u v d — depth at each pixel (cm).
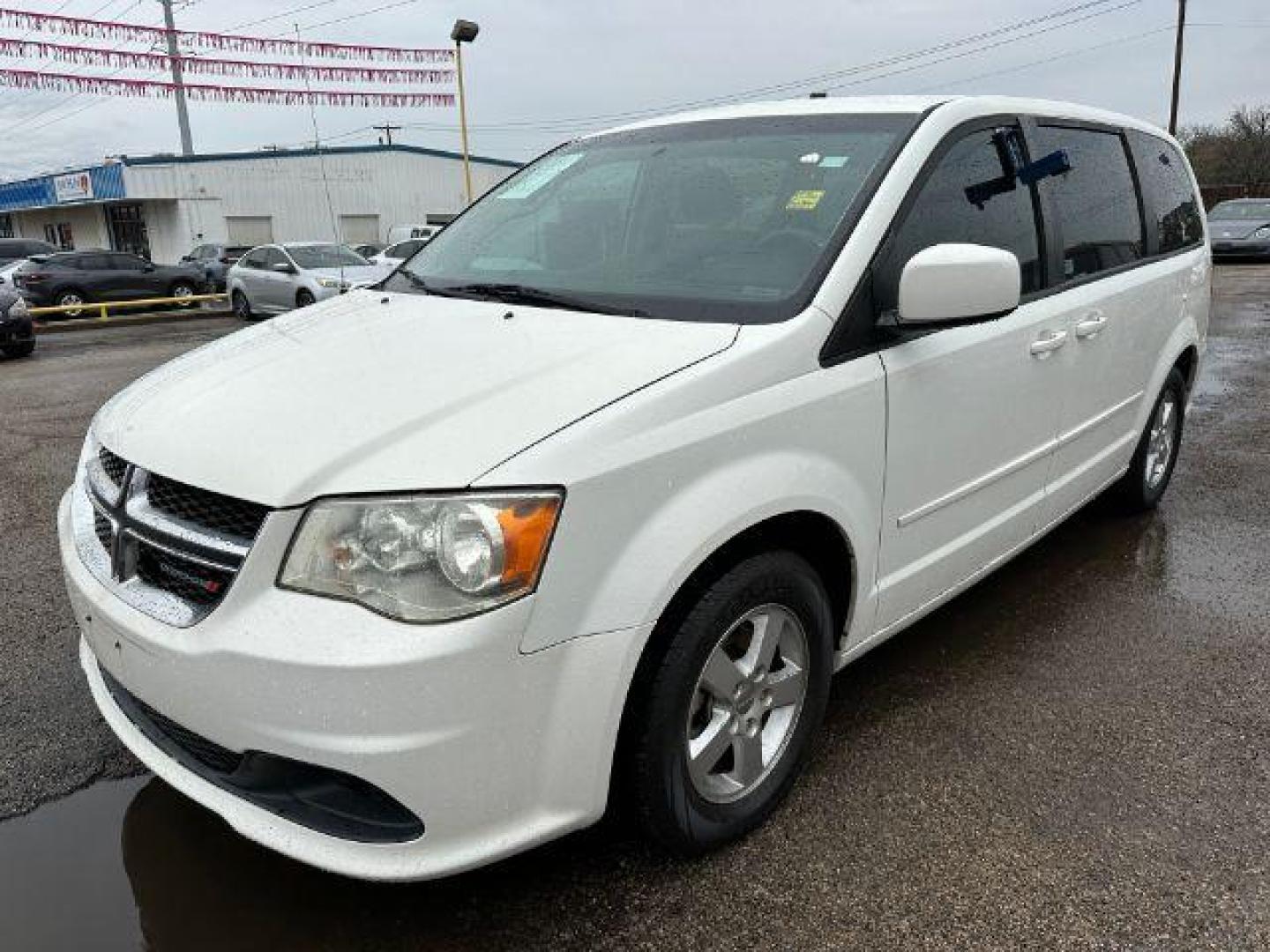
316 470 195
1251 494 535
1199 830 256
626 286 277
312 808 203
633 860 247
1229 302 1401
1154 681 333
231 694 195
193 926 227
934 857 247
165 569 213
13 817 266
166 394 250
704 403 219
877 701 321
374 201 3744
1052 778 279
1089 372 373
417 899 235
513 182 372
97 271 2169
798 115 317
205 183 3538
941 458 289
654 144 334
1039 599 399
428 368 232
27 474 625
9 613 392
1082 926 224
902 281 251
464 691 188
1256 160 4284
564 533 195
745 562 232
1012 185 328
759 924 226
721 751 241
